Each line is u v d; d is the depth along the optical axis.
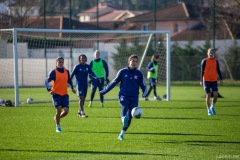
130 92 25.39
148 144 24.19
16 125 31.11
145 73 75.44
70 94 50.69
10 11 77.31
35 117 35.62
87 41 74.19
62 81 28.28
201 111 40.28
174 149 22.81
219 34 96.31
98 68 42.62
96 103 48.19
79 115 36.38
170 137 26.36
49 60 68.31
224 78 84.12
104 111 40.28
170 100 52.41
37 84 67.88
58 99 28.22
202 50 88.56
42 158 20.67
